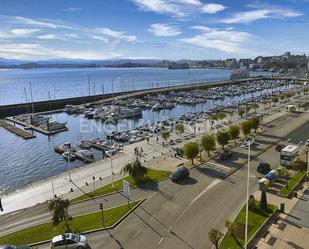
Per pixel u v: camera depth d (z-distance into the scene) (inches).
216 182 2313.0
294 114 5093.5
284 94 6939.0
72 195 2245.3
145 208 1947.6
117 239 1626.5
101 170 2795.3
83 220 1830.7
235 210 1881.2
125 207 1967.3
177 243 1576.0
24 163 3511.3
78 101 7529.5
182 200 2039.9
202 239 1601.9
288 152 2578.7
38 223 1866.4
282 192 2060.8
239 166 2650.1
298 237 1567.4
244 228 1660.9
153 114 6279.5
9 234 1749.5
